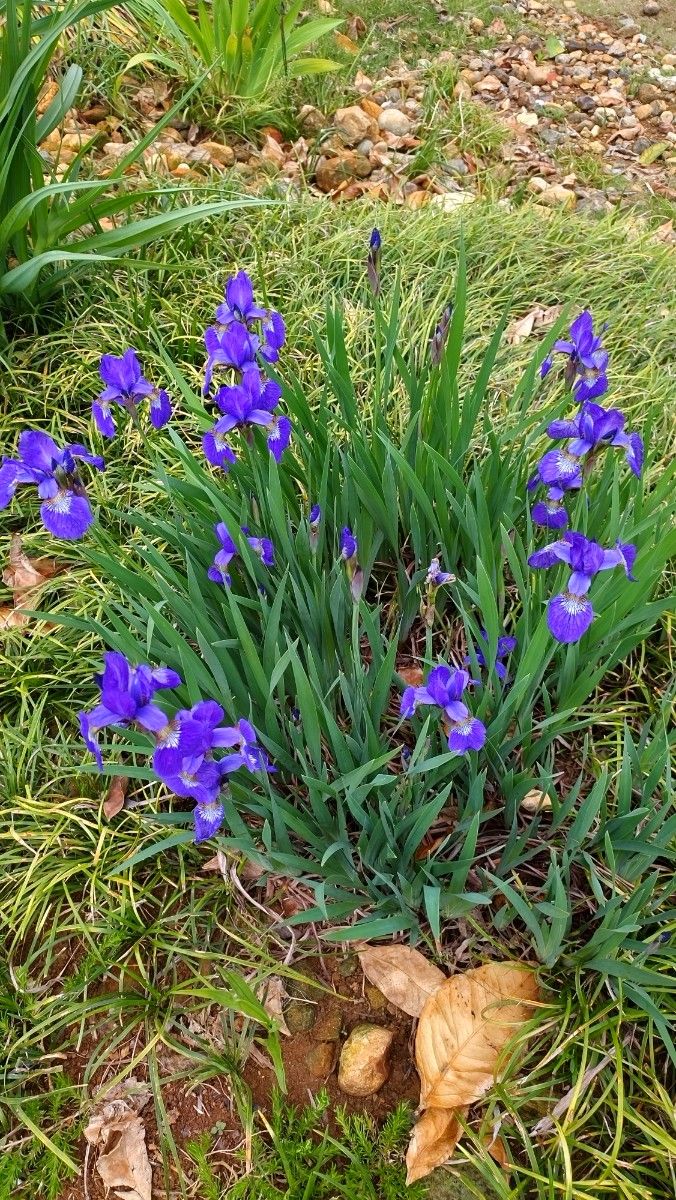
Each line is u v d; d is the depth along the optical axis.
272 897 0.86
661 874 0.86
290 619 0.93
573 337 0.87
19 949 0.86
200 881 0.87
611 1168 0.71
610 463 0.94
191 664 0.74
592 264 1.63
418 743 0.73
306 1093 0.77
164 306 1.41
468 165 1.97
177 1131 0.76
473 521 0.89
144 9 1.95
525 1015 0.77
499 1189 0.70
